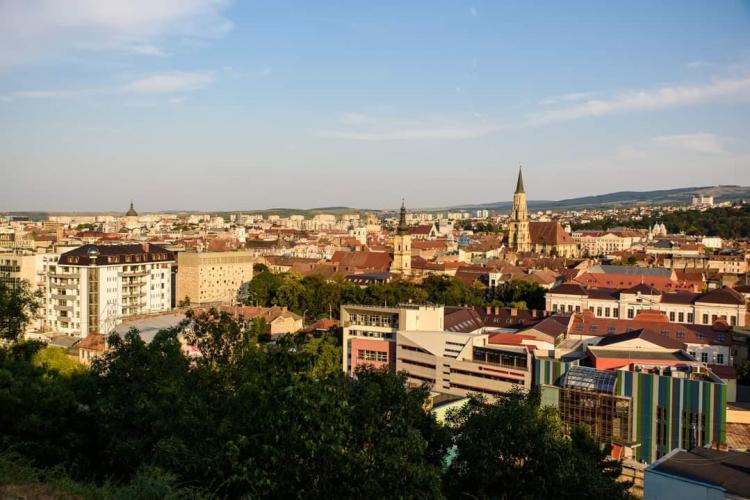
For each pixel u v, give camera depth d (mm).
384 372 62656
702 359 169250
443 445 66750
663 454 112688
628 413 114500
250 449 45062
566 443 66000
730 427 119562
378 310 161375
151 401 57500
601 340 152375
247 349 69000
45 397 64250
